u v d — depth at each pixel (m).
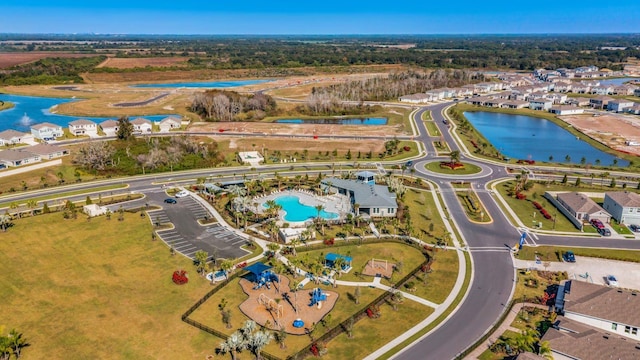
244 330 62.34
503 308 73.06
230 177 141.12
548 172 149.62
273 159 162.00
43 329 67.00
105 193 126.69
